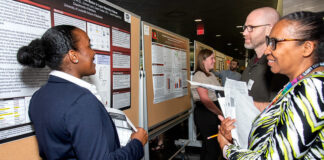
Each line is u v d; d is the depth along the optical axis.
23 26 0.89
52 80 0.77
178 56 2.64
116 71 1.50
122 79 1.57
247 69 1.54
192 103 3.24
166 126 2.36
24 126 0.91
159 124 2.15
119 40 1.54
